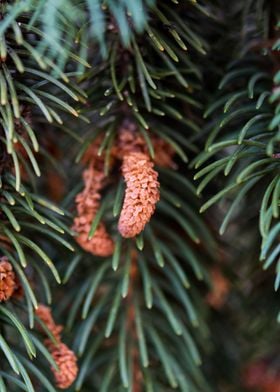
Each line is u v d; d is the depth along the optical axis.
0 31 0.25
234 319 0.34
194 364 0.31
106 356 0.31
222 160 0.27
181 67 0.29
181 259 0.32
